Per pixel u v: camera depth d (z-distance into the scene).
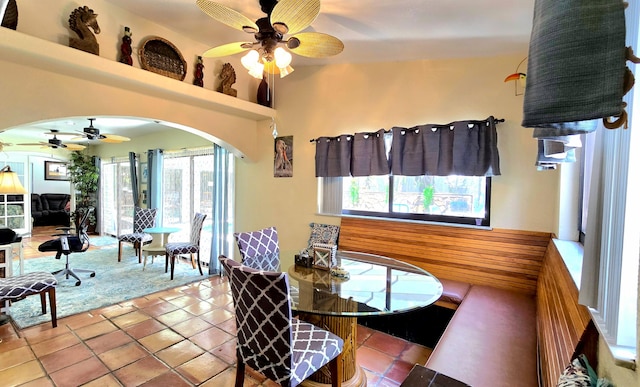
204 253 5.15
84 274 4.43
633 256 0.89
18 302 3.32
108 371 2.18
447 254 2.96
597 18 0.68
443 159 2.93
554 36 0.73
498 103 2.78
